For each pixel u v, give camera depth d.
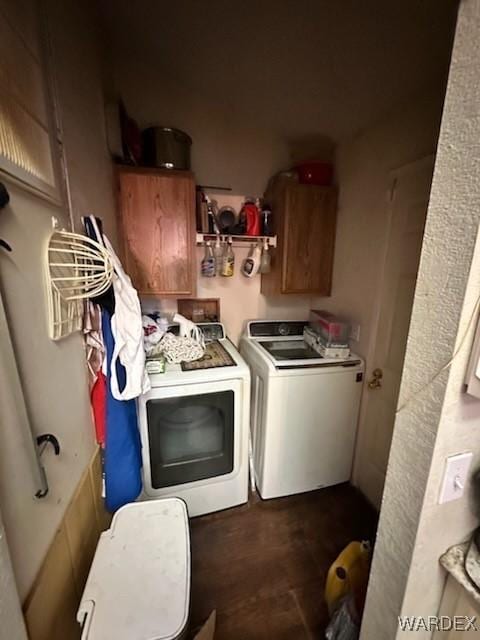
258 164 2.06
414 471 0.61
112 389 1.14
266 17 1.16
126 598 0.83
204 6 1.17
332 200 1.95
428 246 0.54
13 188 0.67
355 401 1.85
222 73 1.58
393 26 1.06
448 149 0.50
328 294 2.09
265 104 1.75
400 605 0.67
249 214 1.95
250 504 1.83
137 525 1.06
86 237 0.95
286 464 1.81
